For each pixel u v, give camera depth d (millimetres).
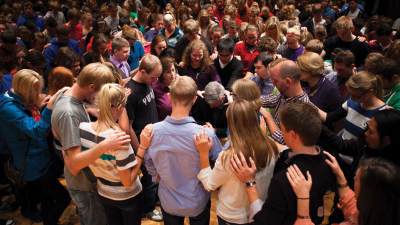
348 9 8812
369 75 2455
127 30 4906
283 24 5410
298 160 1694
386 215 1472
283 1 8570
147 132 2217
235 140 1902
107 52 4312
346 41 4473
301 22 7508
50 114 2520
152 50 4441
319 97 2822
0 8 7641
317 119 1671
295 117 1663
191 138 2141
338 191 1793
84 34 6113
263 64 3172
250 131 1884
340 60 3113
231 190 2018
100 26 5426
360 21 5734
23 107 2730
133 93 2859
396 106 2641
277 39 4773
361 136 2289
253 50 4664
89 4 8742
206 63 3738
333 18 8500
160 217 3295
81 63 3688
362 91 2410
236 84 2270
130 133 2814
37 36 5207
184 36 4715
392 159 2062
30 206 3334
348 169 2525
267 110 2641
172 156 2182
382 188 1464
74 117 2211
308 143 1678
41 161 2791
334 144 2361
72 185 2465
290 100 2498
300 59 2812
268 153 1904
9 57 3619
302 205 1593
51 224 2994
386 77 2680
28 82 2662
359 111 2531
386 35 4387
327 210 3285
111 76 2309
